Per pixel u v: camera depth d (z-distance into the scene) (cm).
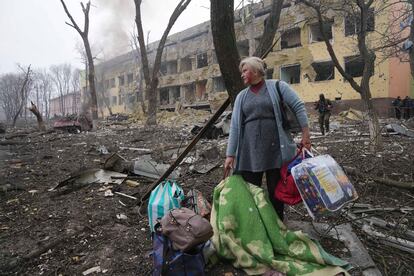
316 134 1224
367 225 330
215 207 293
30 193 510
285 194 276
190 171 597
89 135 1639
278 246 256
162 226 241
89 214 399
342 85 2550
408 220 344
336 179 253
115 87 5328
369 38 1988
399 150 743
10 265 282
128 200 453
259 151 281
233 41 374
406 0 855
